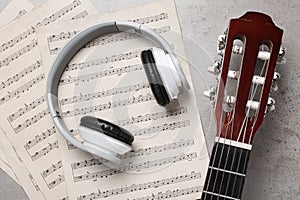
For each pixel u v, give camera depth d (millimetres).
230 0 1084
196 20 1087
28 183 1089
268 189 1059
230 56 954
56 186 1079
